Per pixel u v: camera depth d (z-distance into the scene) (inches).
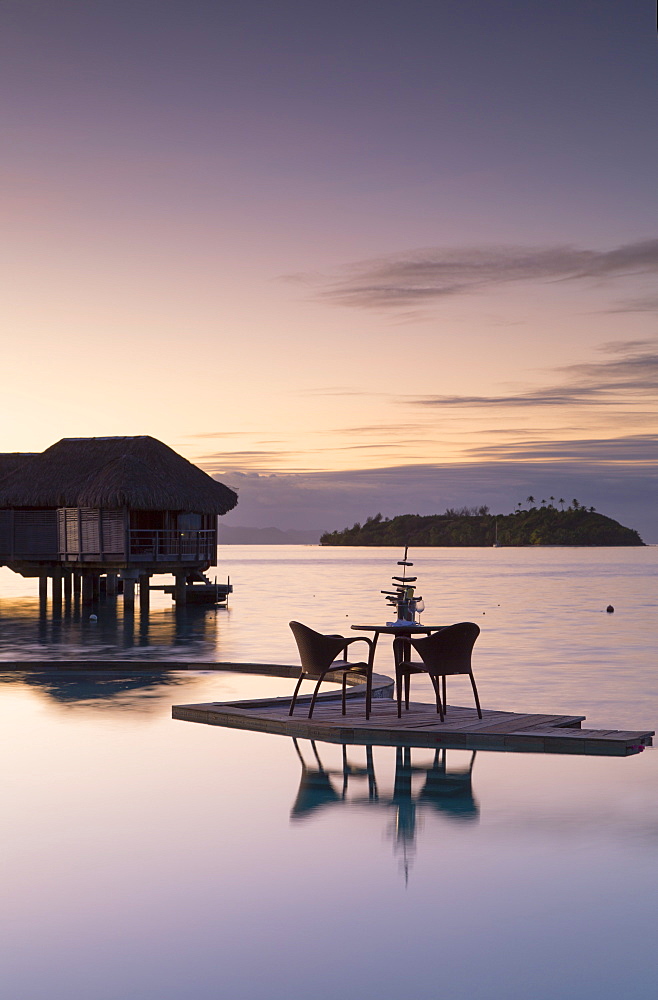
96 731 418.3
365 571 3998.5
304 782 323.3
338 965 182.9
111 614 1346.0
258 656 848.9
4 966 183.0
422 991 172.7
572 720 427.2
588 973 179.2
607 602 1904.5
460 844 253.3
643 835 260.7
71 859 242.2
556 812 284.2
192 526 1441.9
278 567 4675.2
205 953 188.2
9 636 1030.4
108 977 178.2
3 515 1393.9
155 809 288.4
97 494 1295.5
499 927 199.6
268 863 238.8
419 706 469.4
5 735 407.5
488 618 1487.5
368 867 235.5
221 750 377.7
